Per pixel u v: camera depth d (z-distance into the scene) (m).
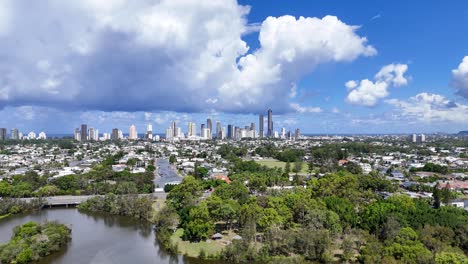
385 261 110.56
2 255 124.94
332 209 165.25
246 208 158.12
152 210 195.75
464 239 131.25
